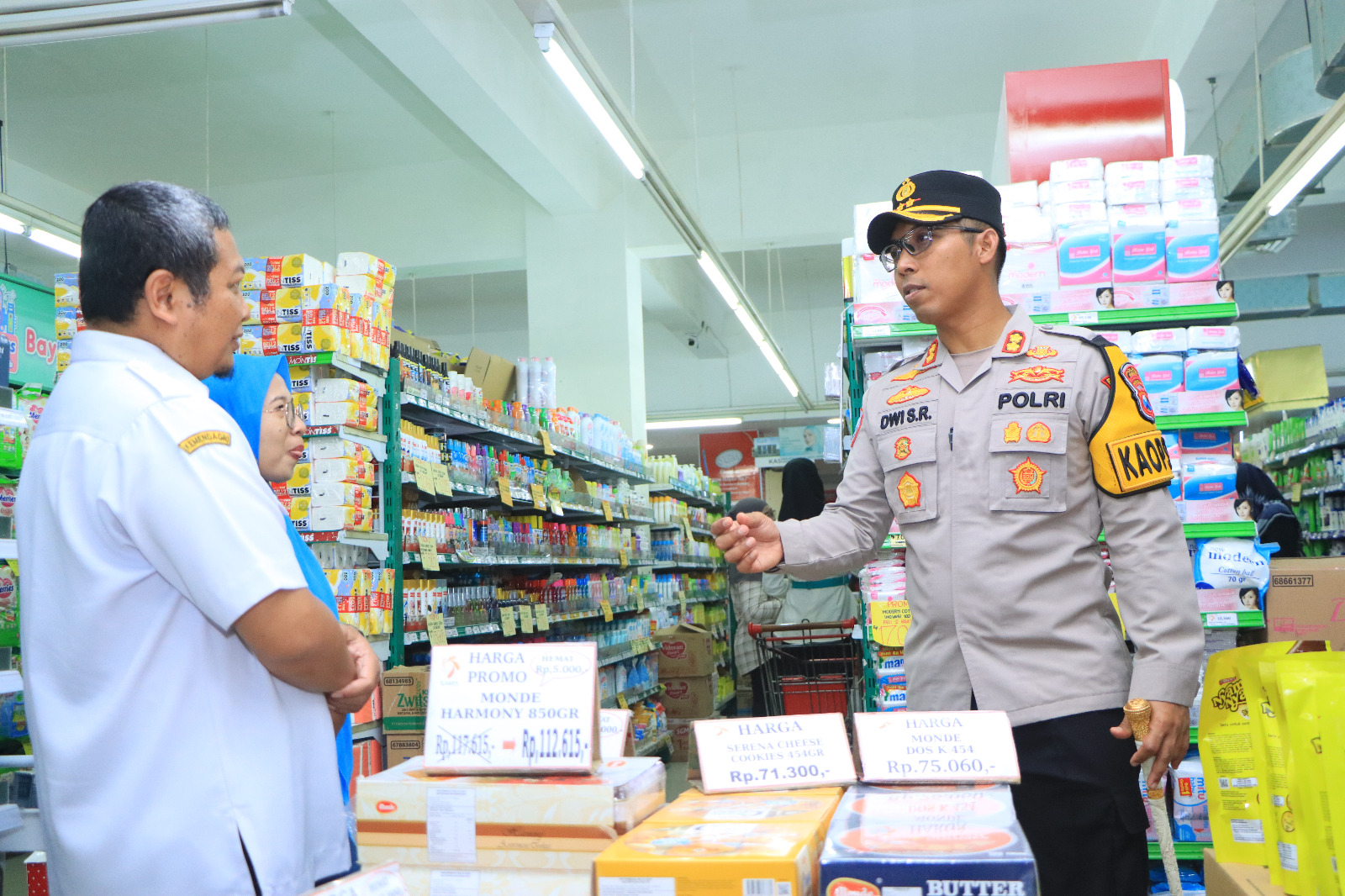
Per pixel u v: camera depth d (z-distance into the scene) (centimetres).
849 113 1059
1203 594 289
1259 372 852
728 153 1105
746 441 1798
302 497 357
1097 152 342
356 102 927
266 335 355
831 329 1727
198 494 124
